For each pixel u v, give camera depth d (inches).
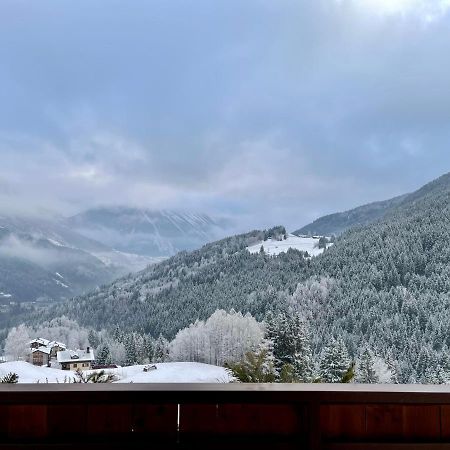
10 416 52.1
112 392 50.8
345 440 51.4
